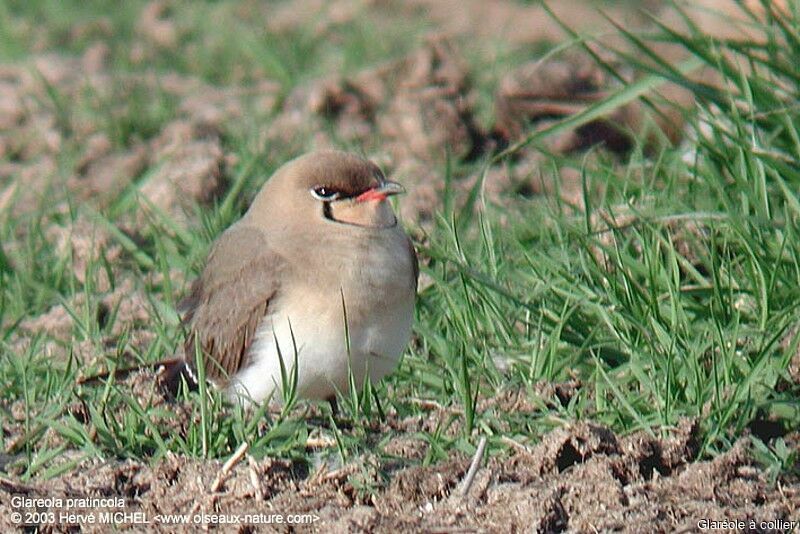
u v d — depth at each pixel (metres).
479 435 11.21
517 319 12.82
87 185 17.64
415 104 17.83
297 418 11.61
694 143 14.09
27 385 12.22
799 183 13.33
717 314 12.17
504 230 14.52
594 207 14.35
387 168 17.02
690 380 11.32
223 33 23.03
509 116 18.06
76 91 20.50
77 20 24.36
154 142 18.47
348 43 22.16
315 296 11.70
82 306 14.17
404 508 10.55
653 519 10.09
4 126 19.30
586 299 12.24
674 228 13.35
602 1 24.33
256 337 11.89
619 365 12.13
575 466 10.63
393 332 11.81
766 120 14.22
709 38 14.59
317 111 18.53
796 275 12.38
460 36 22.95
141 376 12.12
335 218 11.91
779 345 11.79
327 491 10.73
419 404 11.90
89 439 11.39
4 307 14.42
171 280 14.80
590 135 17.56
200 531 10.33
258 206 12.38
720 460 10.55
